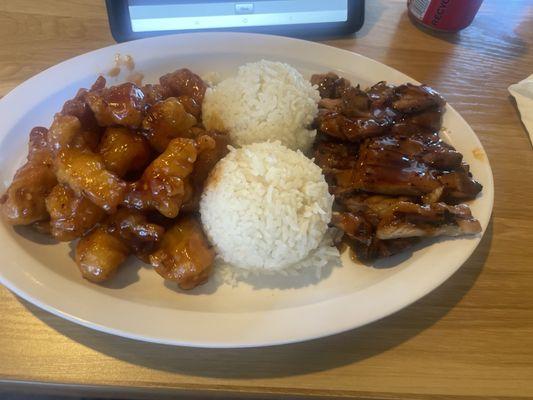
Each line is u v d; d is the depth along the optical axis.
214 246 0.24
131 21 0.33
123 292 0.22
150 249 0.23
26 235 0.23
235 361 0.21
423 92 0.29
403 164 0.25
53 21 0.35
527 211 0.27
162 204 0.22
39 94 0.29
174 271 0.22
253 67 0.29
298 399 0.20
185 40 0.32
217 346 0.19
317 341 0.21
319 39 0.37
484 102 0.33
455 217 0.24
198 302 0.22
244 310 0.22
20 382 0.20
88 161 0.22
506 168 0.29
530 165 0.30
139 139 0.24
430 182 0.25
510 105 0.33
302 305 0.21
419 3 0.37
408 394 0.20
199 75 0.33
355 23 0.36
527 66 0.37
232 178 0.24
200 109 0.29
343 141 0.28
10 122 0.27
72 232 0.22
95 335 0.21
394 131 0.28
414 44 0.37
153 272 0.24
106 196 0.22
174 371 0.20
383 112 0.28
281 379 0.20
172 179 0.22
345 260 0.25
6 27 0.34
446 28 0.38
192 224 0.24
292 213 0.23
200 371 0.20
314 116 0.30
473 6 0.36
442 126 0.29
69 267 0.23
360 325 0.20
